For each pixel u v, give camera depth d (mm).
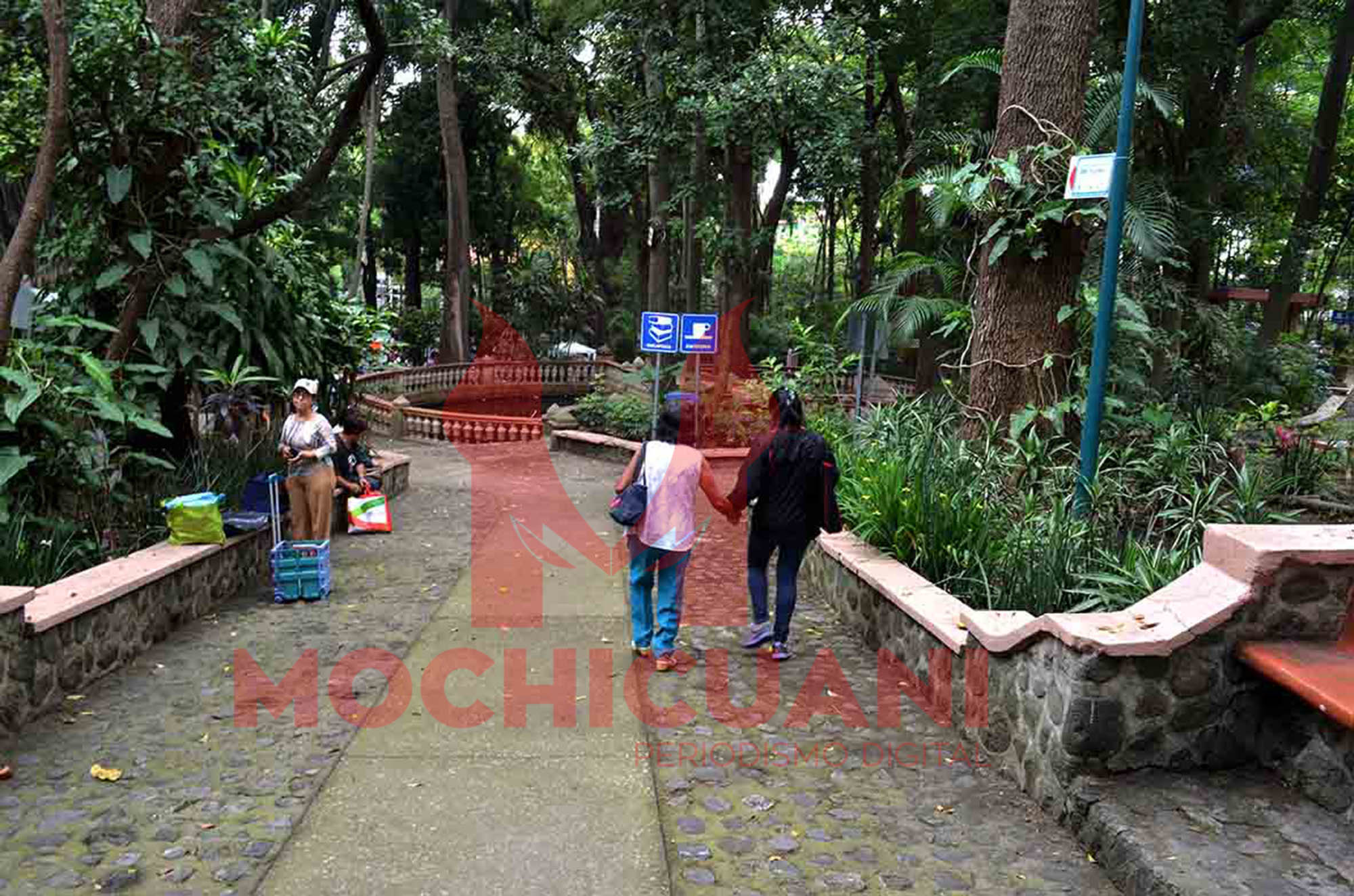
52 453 6148
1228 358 15219
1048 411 7234
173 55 7164
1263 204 21656
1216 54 14406
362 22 7199
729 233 19000
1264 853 3057
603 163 19297
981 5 17328
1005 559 5270
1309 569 3592
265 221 7859
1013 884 3201
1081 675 3543
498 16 29609
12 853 3293
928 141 14594
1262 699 3676
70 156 7469
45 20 5570
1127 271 9664
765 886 3170
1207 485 6137
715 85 16500
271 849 3344
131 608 5426
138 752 4164
